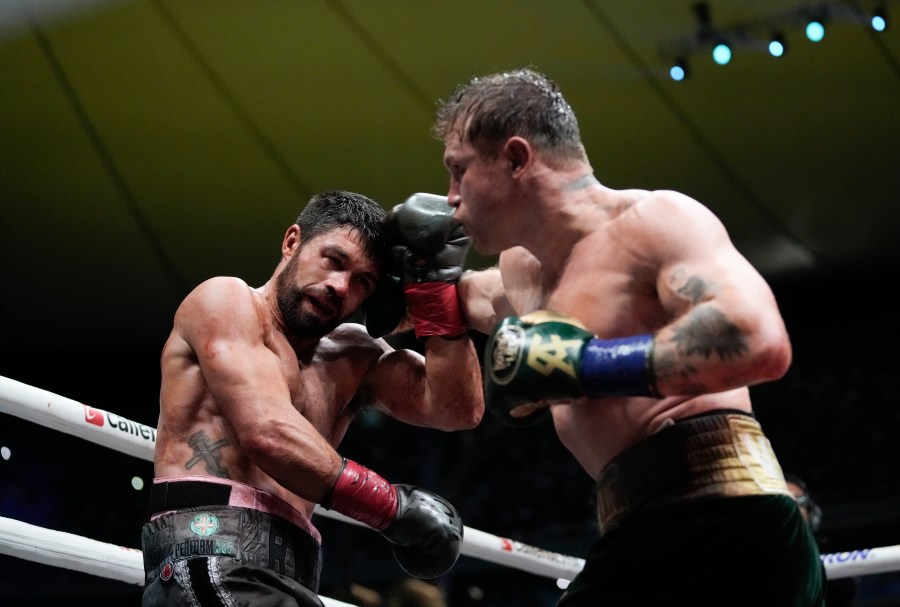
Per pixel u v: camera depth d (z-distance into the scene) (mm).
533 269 2059
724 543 1649
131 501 10422
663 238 1738
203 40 9375
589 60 9742
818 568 1754
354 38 9523
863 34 9203
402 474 10672
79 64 9320
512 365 1671
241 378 2057
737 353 1564
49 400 2232
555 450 10891
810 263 11266
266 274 10859
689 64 9617
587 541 9102
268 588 1974
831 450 10938
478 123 1901
